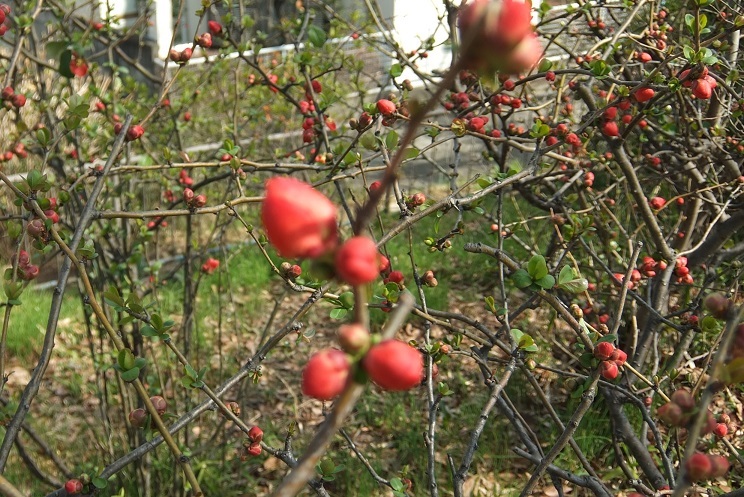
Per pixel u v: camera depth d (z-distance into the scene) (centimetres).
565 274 200
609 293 379
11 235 228
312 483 221
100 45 927
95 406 504
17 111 326
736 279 355
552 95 533
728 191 389
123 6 973
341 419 77
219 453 443
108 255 410
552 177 425
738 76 329
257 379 230
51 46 217
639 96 284
